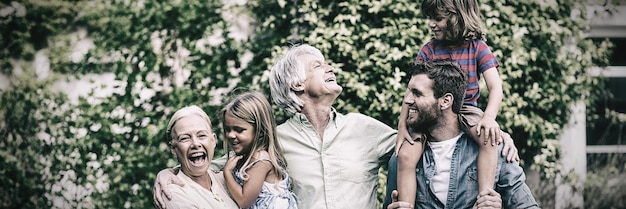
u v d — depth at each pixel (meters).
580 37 8.00
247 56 7.89
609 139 8.24
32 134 8.04
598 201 8.10
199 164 4.18
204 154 4.19
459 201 4.19
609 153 8.23
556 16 7.95
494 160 4.14
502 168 4.22
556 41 7.94
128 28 7.97
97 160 7.92
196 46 7.90
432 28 4.52
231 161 4.31
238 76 7.86
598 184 8.12
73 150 7.95
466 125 4.21
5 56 8.12
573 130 8.09
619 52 8.40
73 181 7.95
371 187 4.45
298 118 4.43
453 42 4.54
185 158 4.17
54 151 7.99
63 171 7.99
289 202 4.30
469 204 4.20
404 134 4.25
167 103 7.88
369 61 7.60
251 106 4.32
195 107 4.28
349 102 7.60
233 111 4.32
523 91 7.91
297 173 4.40
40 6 8.10
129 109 7.89
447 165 4.20
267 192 4.30
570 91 8.00
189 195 4.12
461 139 4.22
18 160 8.05
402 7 7.64
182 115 4.21
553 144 7.95
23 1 8.13
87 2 8.05
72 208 7.97
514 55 7.73
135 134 7.89
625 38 8.34
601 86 8.11
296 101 4.41
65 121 8.00
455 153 4.20
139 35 7.95
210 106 7.82
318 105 4.42
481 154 4.16
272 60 7.69
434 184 4.20
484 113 4.28
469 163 4.20
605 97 8.15
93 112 7.92
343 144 4.41
